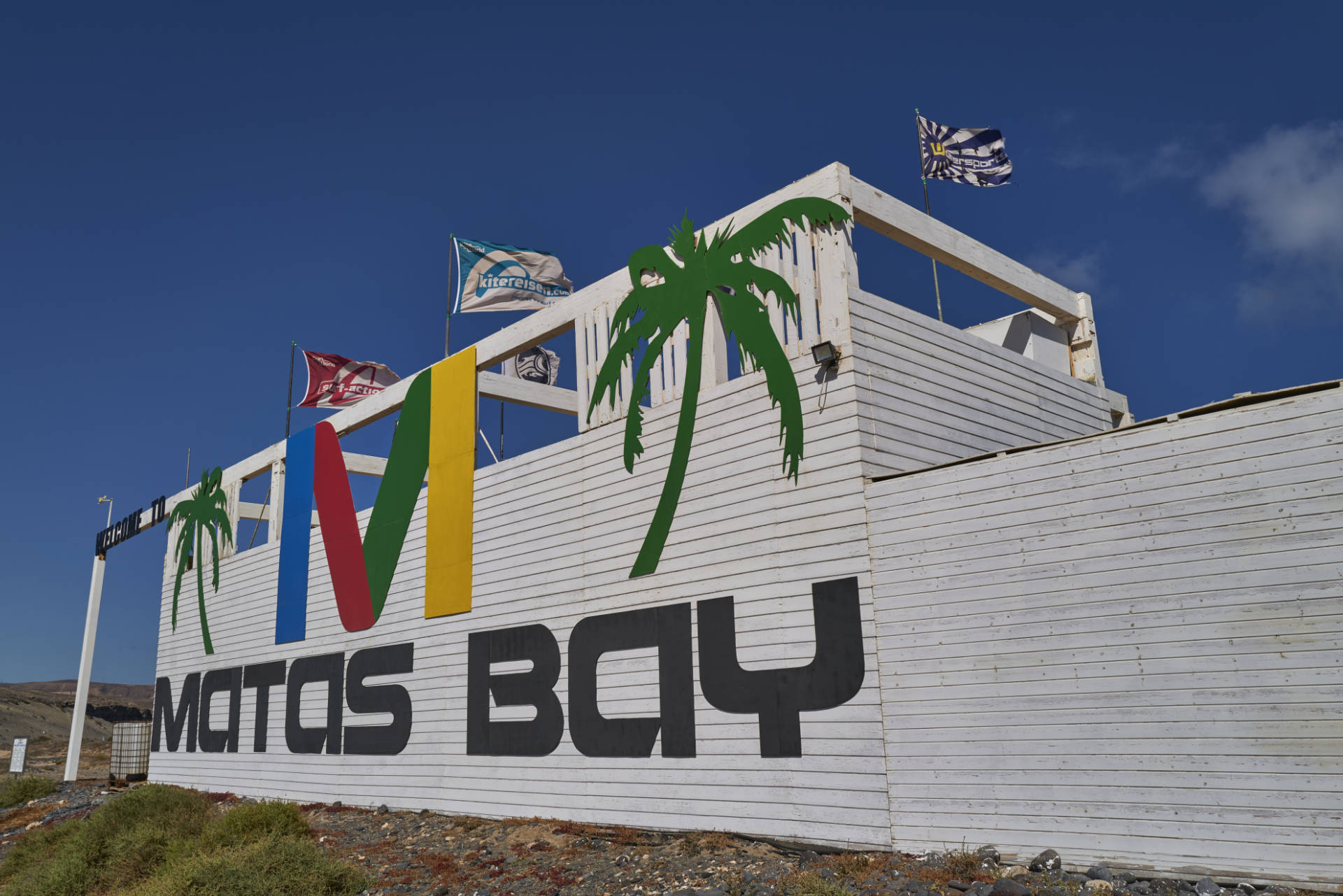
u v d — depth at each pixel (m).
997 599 8.73
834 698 9.72
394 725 15.85
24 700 80.50
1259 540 7.43
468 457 15.37
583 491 13.15
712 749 10.79
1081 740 8.05
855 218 11.21
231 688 20.83
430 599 15.54
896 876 8.20
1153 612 7.85
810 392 10.53
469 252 17.72
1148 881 7.47
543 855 10.98
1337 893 6.74
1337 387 7.26
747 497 10.96
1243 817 7.21
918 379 10.98
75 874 11.72
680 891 8.80
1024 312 14.11
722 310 11.75
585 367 13.61
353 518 17.83
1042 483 8.62
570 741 12.63
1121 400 15.06
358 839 13.26
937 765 8.85
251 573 20.84
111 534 28.05
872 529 9.73
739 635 10.75
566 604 13.08
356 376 21.91
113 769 24.70
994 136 13.75
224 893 9.52
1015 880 7.72
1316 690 7.04
